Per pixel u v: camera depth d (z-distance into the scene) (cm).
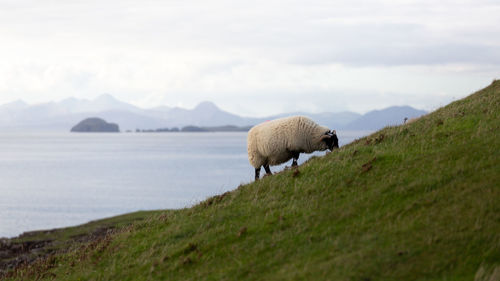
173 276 1146
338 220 1150
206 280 1059
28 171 15612
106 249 1518
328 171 1474
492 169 1159
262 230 1221
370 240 1007
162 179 12519
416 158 1372
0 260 2853
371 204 1178
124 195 9425
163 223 1577
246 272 1041
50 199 8981
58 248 3117
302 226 1171
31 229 5925
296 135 1870
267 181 1595
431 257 904
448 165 1256
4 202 8556
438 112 1947
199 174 13750
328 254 998
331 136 1886
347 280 873
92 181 12338
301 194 1378
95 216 6969
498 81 2127
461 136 1456
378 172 1356
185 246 1265
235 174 13538
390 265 902
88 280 1319
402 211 1101
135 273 1245
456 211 1025
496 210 991
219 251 1188
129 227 1711
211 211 1496
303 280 917
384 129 1939
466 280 830
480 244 912
